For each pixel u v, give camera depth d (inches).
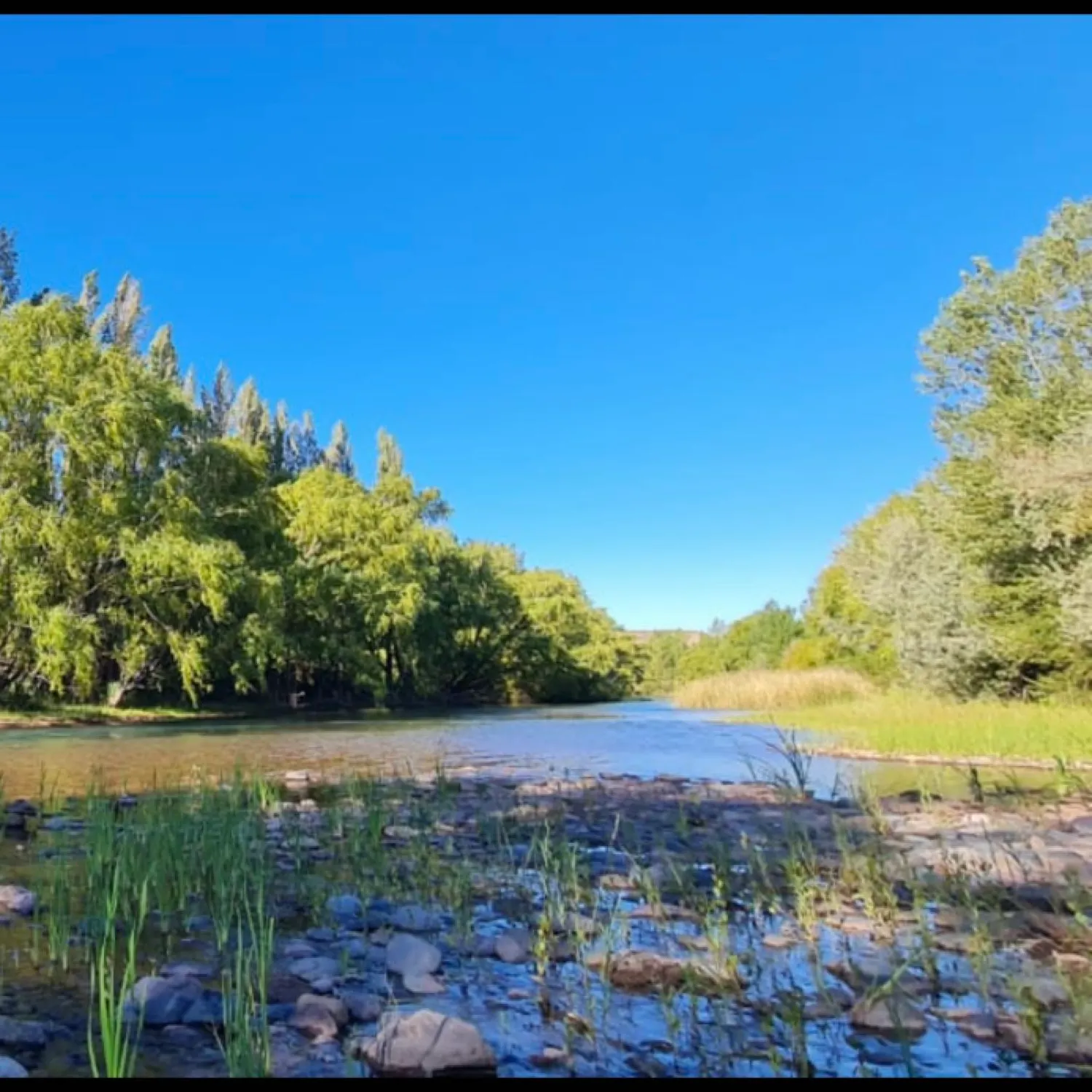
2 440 998.4
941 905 177.6
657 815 307.4
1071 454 725.9
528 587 2576.3
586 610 2822.3
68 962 140.4
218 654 1191.6
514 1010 124.0
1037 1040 108.5
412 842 239.1
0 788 291.0
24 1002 122.2
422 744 684.7
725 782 418.3
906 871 200.4
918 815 298.4
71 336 1094.4
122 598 1124.5
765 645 2999.5
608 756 566.6
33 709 1038.4
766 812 316.2
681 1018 120.7
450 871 208.1
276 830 265.3
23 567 987.9
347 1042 111.1
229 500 1314.0
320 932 161.9
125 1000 118.6
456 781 402.6
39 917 166.6
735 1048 110.7
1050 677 835.4
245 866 192.2
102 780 363.6
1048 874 201.6
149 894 177.0
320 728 940.6
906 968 124.5
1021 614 842.8
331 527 1635.1
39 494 1043.9
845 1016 120.8
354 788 345.7
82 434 1021.2
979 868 203.6
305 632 1509.6
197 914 170.2
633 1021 119.8
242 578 1140.5
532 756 577.0
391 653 1786.4
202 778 386.3
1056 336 914.7
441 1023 109.6
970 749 520.7
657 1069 105.1
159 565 1047.0
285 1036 112.3
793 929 163.2
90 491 1055.0
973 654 858.8
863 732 627.2
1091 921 161.9
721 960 142.2
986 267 956.6
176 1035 112.7
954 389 979.3
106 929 153.2
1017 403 893.2
